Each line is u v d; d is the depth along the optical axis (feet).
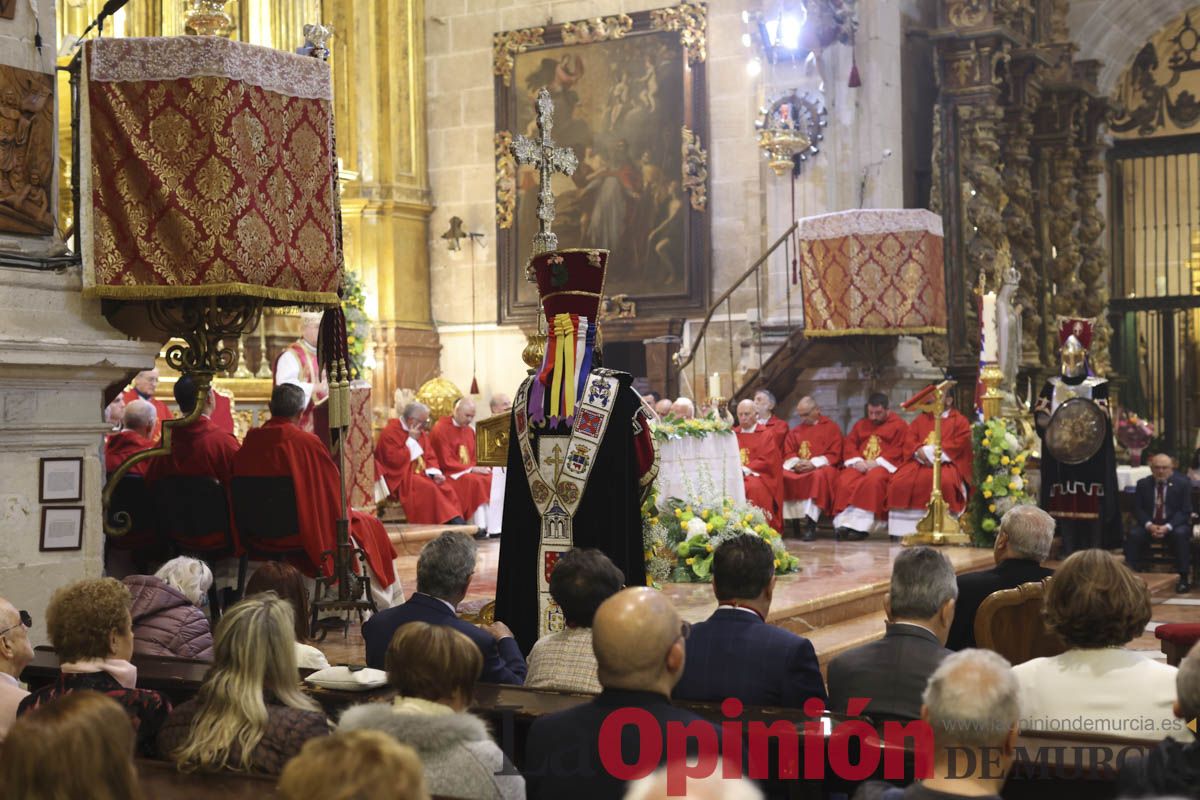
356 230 62.13
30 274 23.38
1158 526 46.16
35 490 23.21
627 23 59.93
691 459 34.76
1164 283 74.43
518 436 22.71
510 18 62.75
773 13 53.78
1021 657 18.63
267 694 12.65
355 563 28.17
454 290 63.98
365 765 7.54
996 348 46.98
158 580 19.76
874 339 51.62
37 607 23.20
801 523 49.55
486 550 44.24
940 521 45.73
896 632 14.69
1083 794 12.86
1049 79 68.13
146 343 24.45
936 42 58.23
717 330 57.77
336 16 61.52
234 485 27.12
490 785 10.94
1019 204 63.00
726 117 58.18
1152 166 74.84
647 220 59.57
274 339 49.39
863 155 54.08
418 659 12.00
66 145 38.45
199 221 24.08
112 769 8.68
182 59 24.09
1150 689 13.55
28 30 23.65
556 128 61.57
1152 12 70.64
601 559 16.19
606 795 11.39
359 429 39.42
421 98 63.93
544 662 16.10
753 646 14.83
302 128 25.59
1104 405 47.16
